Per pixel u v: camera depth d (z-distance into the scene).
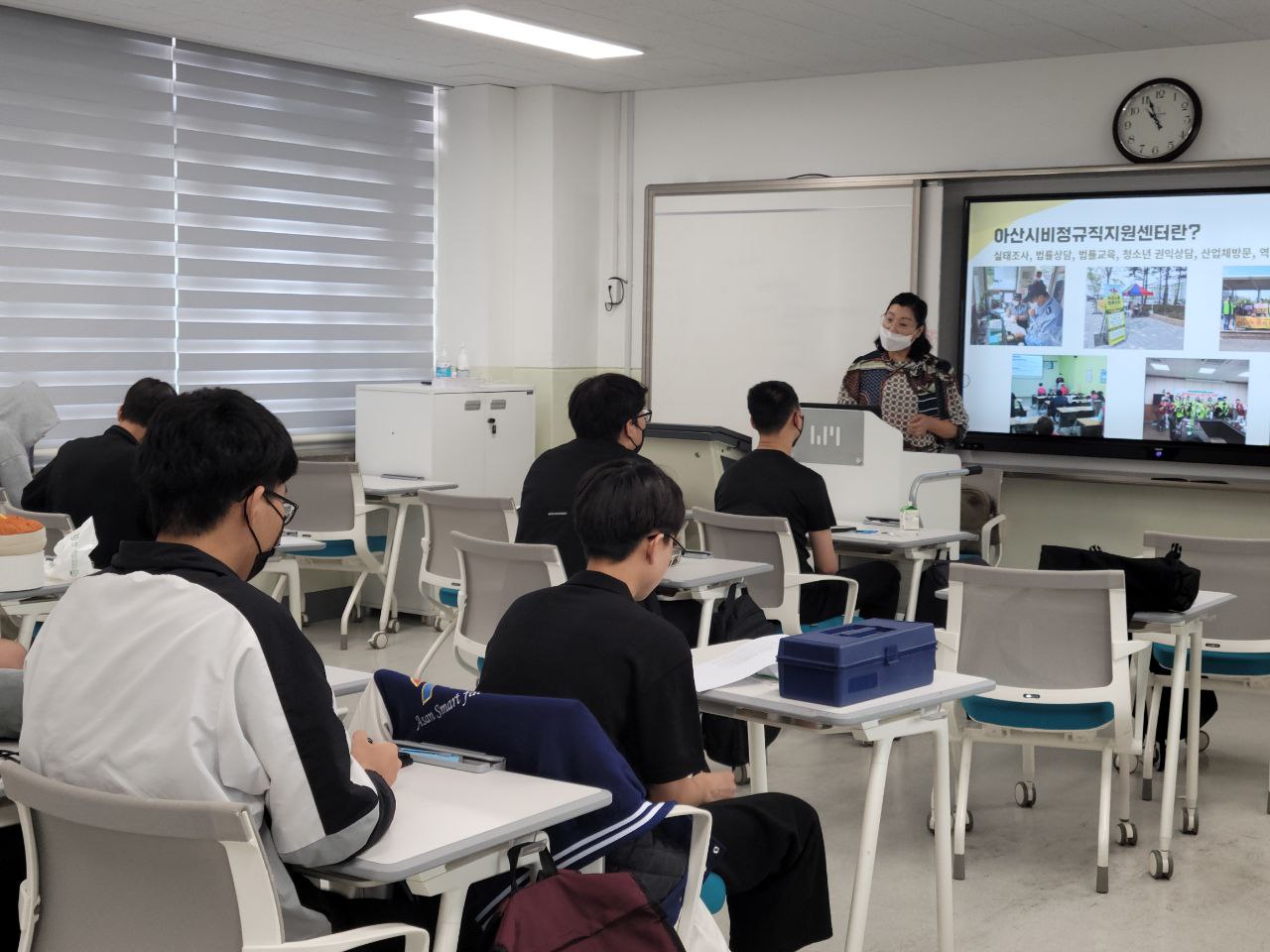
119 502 4.43
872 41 6.72
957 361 7.36
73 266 6.48
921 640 2.63
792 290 7.78
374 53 7.14
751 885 2.38
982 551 6.26
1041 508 7.24
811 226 7.68
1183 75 6.68
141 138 6.70
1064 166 7.01
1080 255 7.00
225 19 6.36
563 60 7.32
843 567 5.30
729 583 4.09
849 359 7.63
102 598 1.70
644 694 2.18
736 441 5.73
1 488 5.67
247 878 1.54
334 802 1.64
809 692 2.51
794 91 7.77
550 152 8.09
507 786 1.91
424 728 2.10
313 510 6.36
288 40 6.82
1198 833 3.99
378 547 6.99
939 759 2.86
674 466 5.87
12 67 6.17
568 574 4.14
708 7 6.10
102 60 6.51
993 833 3.98
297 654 1.66
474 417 7.38
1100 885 3.52
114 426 4.57
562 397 8.28
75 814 1.55
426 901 1.89
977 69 7.22
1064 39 6.57
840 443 5.61
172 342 6.92
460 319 8.25
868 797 2.62
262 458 1.75
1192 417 6.79
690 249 8.09
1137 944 3.21
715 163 8.06
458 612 4.19
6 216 6.20
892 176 7.42
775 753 4.79
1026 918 3.35
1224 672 4.12
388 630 6.88
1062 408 7.11
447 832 1.73
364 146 7.81
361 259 7.85
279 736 1.62
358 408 7.46
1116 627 3.36
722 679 2.64
